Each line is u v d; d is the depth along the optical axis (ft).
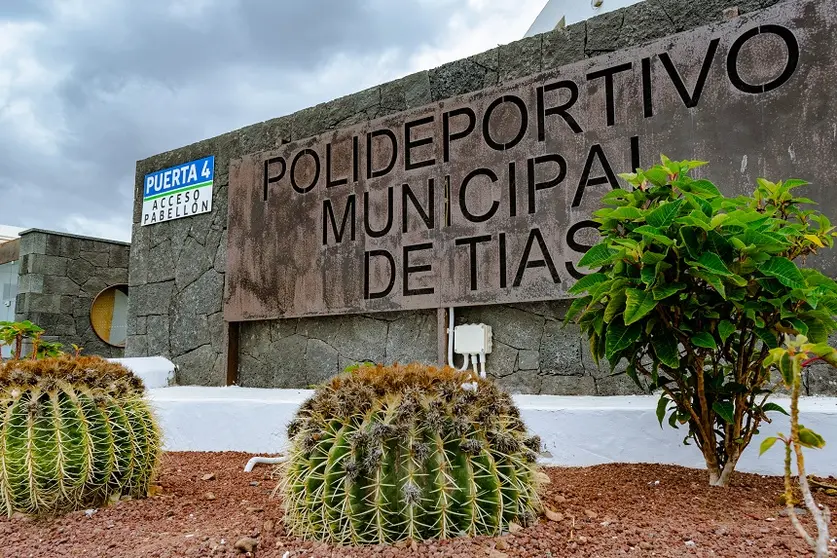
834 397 11.47
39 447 8.44
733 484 8.93
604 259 8.64
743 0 13.06
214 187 20.80
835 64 11.55
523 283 14.32
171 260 21.57
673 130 12.94
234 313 19.39
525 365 14.64
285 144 18.95
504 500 6.87
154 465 9.93
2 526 8.21
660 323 8.35
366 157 17.19
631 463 10.73
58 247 31.65
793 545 6.24
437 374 7.17
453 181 15.58
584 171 13.80
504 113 14.96
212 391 17.40
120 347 33.22
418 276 15.92
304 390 17.07
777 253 7.99
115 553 7.14
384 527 6.49
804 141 11.72
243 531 7.55
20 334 17.22
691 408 8.64
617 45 14.34
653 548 6.33
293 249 18.37
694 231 7.77
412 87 17.20
